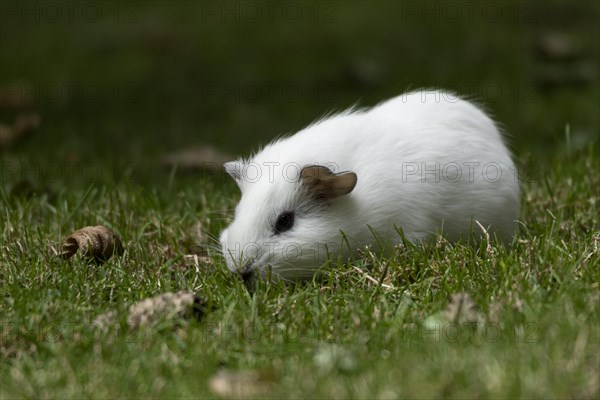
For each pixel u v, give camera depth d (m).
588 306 7.30
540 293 7.60
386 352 6.98
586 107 17.56
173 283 8.68
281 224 8.82
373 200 9.02
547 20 22.30
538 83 19.02
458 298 7.54
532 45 20.83
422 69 20.31
